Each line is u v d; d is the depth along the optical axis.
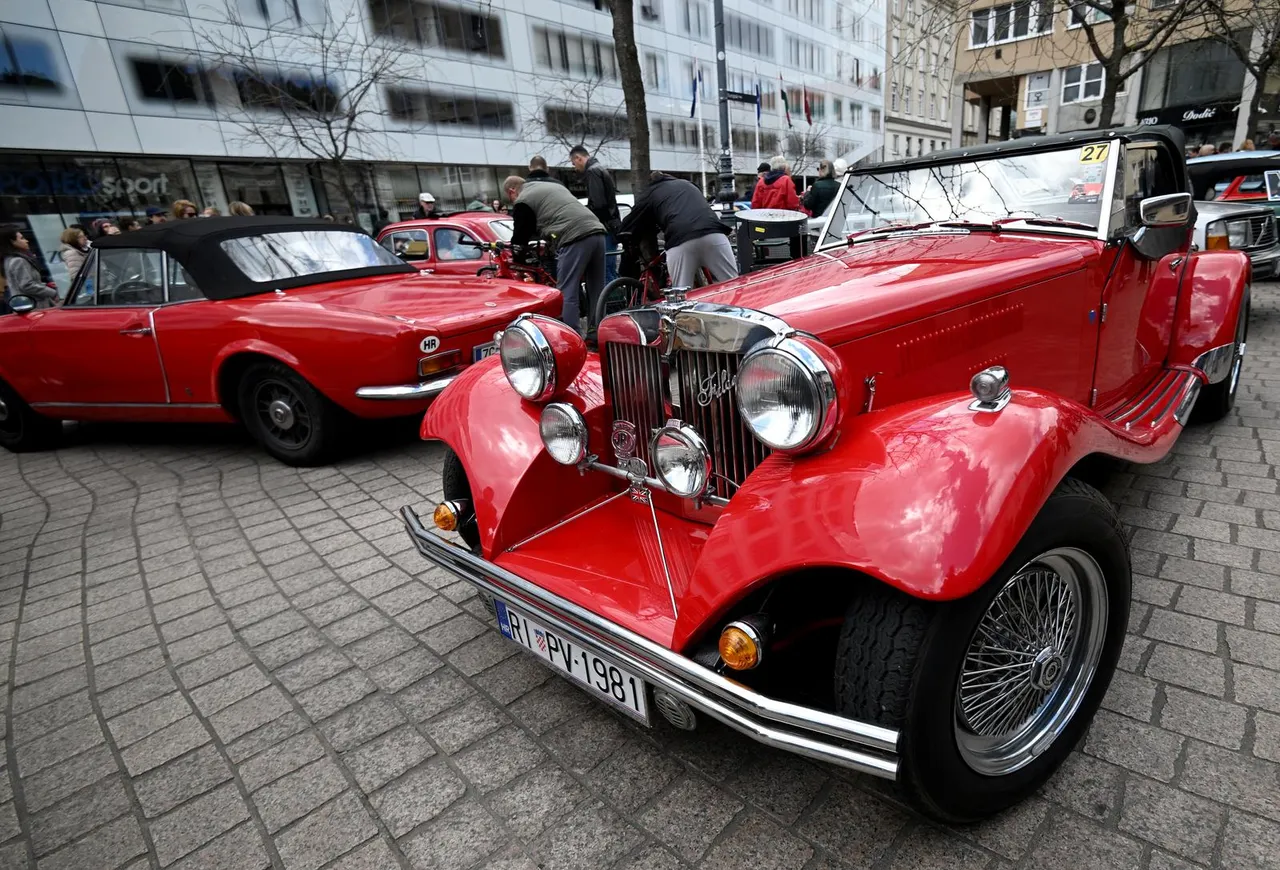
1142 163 2.98
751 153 32.81
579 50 23.44
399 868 1.70
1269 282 8.51
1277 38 12.47
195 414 4.71
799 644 1.77
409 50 18.48
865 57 39.09
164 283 4.61
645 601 1.79
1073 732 1.74
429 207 9.55
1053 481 1.47
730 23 30.25
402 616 2.81
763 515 1.54
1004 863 1.55
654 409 2.12
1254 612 2.30
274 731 2.23
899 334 2.01
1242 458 3.51
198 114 15.15
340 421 4.43
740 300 2.19
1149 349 3.28
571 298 6.13
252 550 3.50
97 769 2.14
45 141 13.27
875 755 1.34
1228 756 1.76
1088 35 10.38
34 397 5.18
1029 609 1.65
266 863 1.75
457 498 2.55
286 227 5.08
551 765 1.98
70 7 13.34
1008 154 2.92
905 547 1.33
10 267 7.83
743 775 1.88
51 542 3.79
